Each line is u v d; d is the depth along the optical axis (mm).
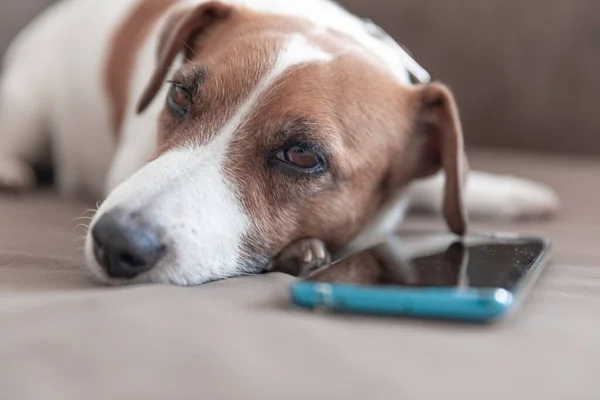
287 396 276
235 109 448
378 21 808
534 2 791
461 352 307
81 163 688
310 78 454
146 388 279
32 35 745
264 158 446
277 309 347
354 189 476
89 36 672
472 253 428
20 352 299
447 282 365
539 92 800
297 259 456
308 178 454
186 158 436
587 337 327
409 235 491
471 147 826
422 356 303
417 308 334
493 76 804
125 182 431
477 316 331
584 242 515
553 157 803
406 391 280
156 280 405
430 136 512
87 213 549
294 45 465
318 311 343
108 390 278
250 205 440
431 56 809
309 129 444
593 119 795
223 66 459
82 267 417
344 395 277
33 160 722
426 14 805
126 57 621
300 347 304
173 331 313
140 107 515
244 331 316
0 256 420
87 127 664
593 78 789
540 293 387
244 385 281
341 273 379
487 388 284
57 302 342
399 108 491
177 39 504
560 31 789
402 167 505
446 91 494
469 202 616
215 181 432
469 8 800
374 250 431
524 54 797
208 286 396
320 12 543
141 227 400
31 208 571
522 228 574
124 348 301
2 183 663
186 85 464
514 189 626
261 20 490
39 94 701
